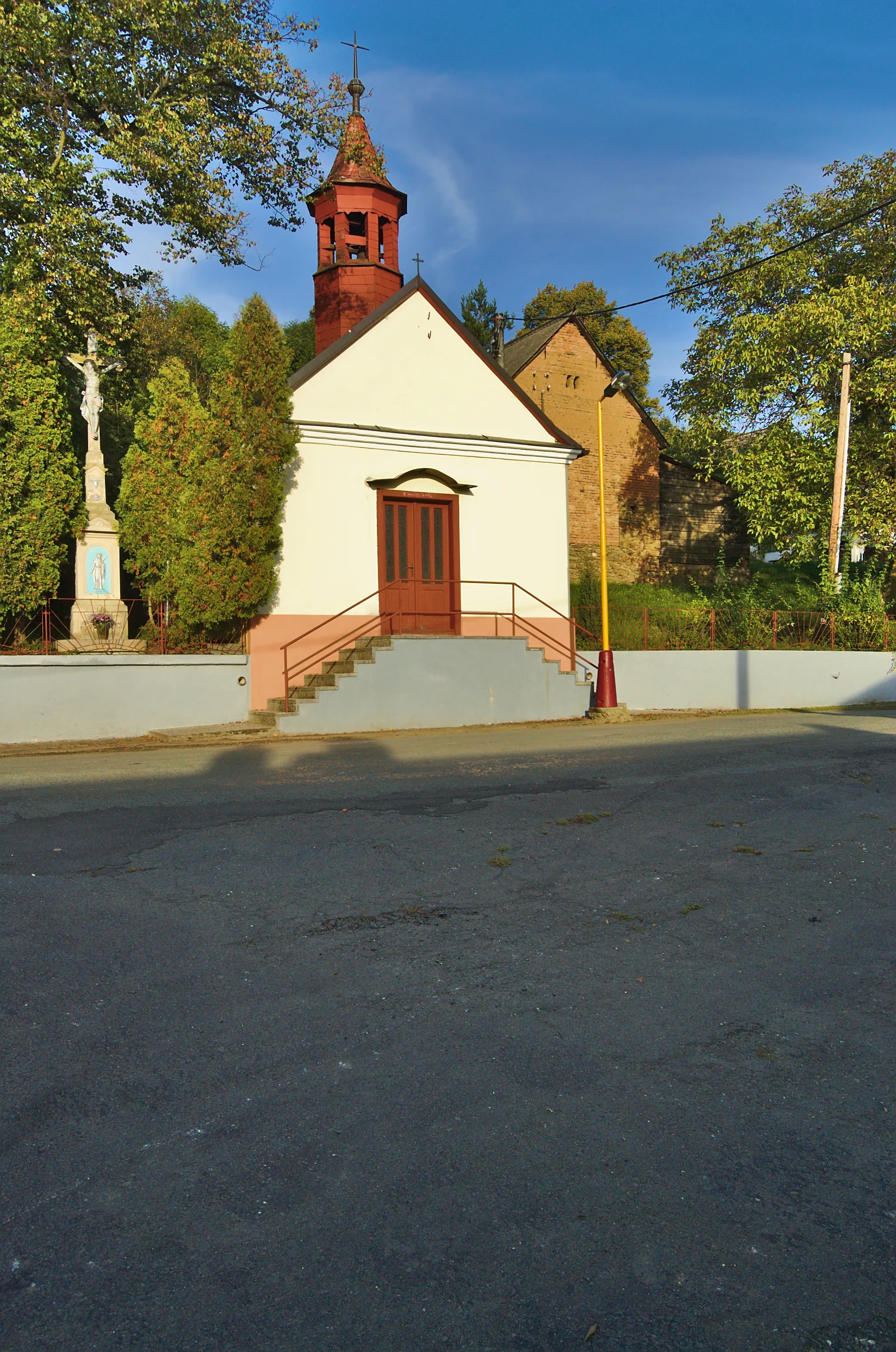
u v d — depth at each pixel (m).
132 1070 3.80
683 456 35.84
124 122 16.89
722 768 10.50
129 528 15.19
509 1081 3.74
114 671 14.43
